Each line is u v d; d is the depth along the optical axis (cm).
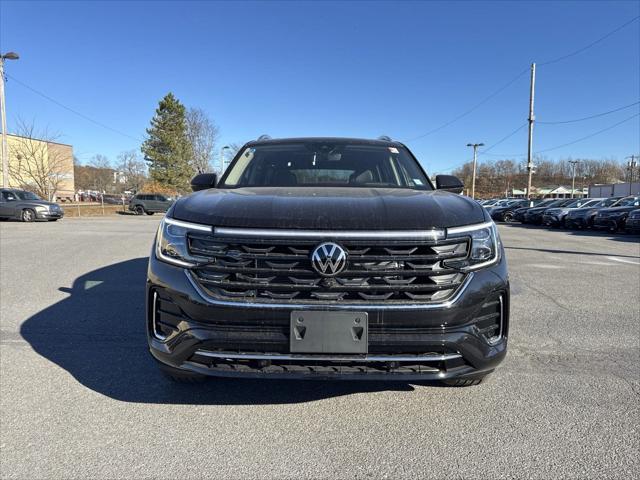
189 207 251
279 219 226
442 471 211
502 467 213
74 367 330
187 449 227
